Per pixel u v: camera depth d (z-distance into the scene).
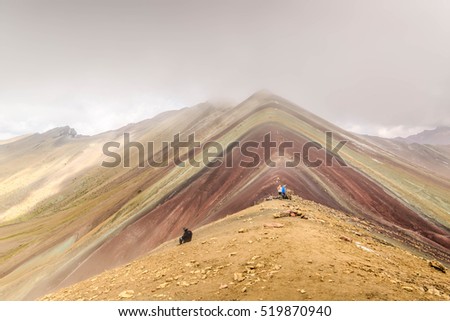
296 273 10.89
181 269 13.81
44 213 153.88
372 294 9.27
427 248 31.00
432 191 63.34
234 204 33.53
